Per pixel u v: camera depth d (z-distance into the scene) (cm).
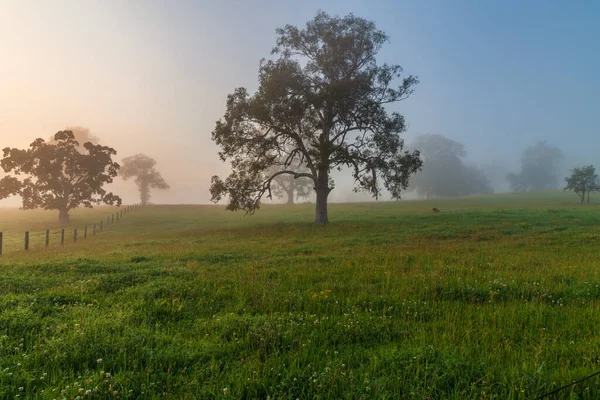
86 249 2280
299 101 3144
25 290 996
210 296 922
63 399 429
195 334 670
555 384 467
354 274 1175
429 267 1270
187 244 2345
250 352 581
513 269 1247
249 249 1939
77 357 546
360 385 473
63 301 875
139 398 454
